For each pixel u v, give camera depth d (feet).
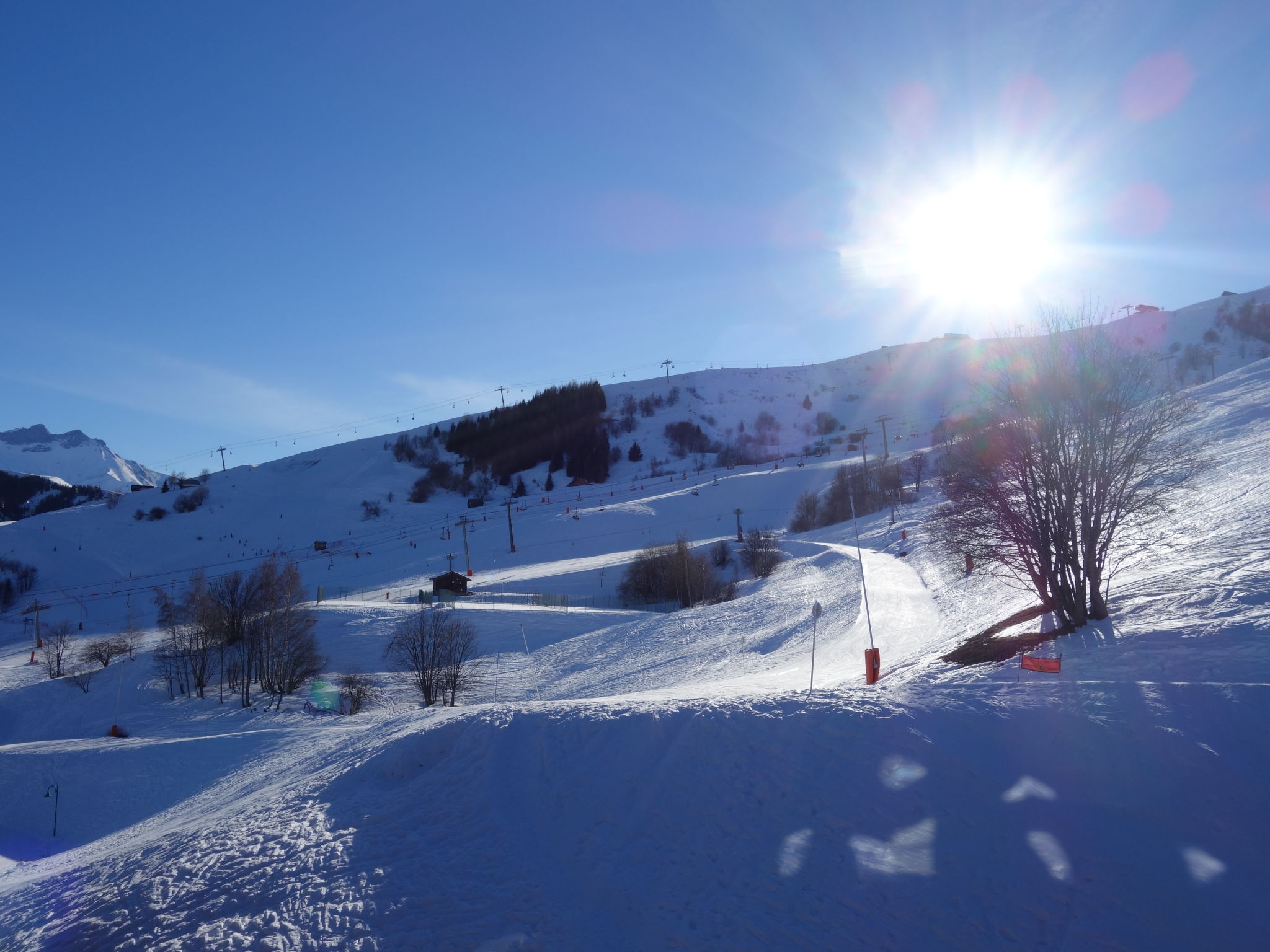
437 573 289.74
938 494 256.73
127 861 39.47
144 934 28.58
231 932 27.37
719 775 33.88
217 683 175.42
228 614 177.99
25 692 178.09
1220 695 34.81
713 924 25.11
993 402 63.26
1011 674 43.45
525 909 27.30
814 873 27.17
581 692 132.67
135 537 406.82
